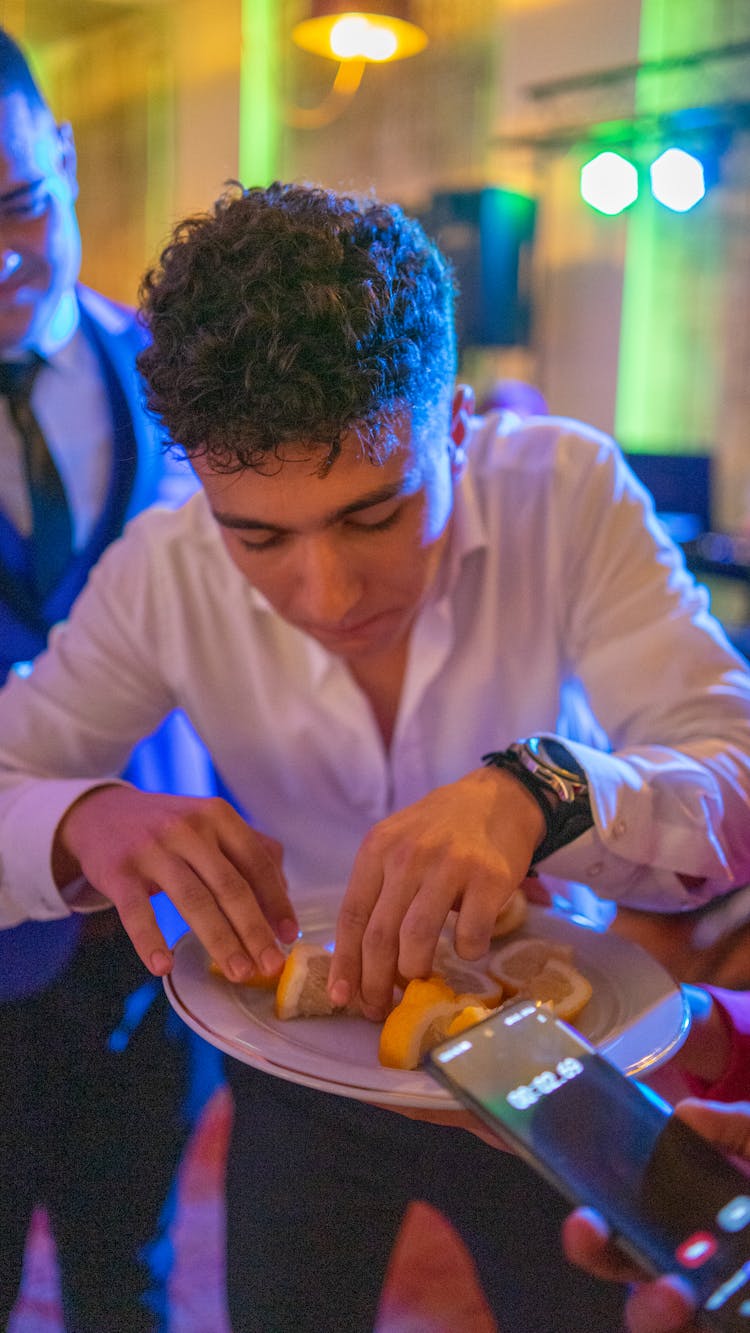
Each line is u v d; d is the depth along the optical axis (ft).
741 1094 2.06
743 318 19.65
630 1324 1.30
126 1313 1.56
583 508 3.55
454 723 3.69
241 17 20.06
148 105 20.62
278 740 3.73
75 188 4.68
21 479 4.82
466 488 3.53
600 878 2.70
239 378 2.19
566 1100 1.45
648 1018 2.04
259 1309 1.50
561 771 2.51
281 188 2.77
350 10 12.93
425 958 2.09
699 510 17.98
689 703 3.24
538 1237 1.59
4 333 4.40
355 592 2.48
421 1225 1.64
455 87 19.86
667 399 20.22
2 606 4.86
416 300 2.41
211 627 3.64
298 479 2.28
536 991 2.18
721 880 2.80
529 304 19.19
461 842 2.24
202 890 2.40
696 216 19.58
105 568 3.79
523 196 18.66
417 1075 1.84
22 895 2.86
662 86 18.57
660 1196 1.35
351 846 3.89
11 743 3.61
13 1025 2.35
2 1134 1.96
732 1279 1.26
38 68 21.22
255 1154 1.86
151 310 2.51
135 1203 1.78
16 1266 1.68
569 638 3.68
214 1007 2.15
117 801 2.82
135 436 4.98
